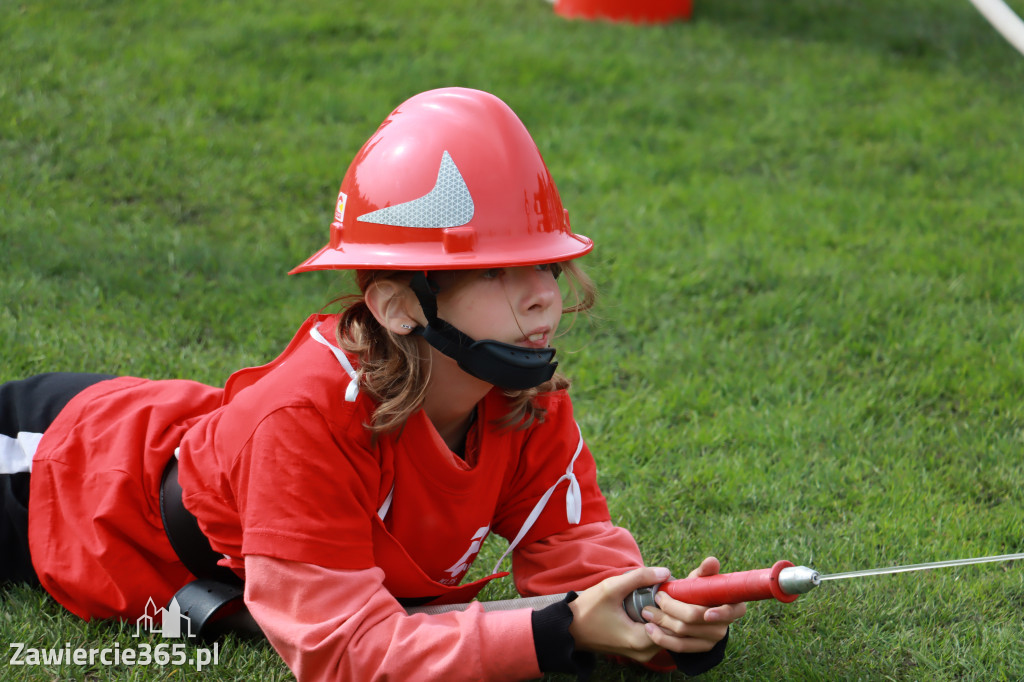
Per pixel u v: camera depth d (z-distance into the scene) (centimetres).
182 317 1220
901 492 932
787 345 1262
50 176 1597
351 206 584
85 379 787
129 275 1303
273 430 578
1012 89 2478
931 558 830
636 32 2659
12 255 1307
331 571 570
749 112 2245
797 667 686
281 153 1792
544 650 554
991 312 1350
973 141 2128
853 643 718
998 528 876
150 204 1562
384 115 2005
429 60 2283
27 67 1986
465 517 634
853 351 1255
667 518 893
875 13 3012
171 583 701
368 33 2417
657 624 572
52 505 721
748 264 1500
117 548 689
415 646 556
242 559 634
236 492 607
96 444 720
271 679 660
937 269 1498
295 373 593
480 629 560
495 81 2234
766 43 2692
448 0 2759
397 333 577
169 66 2088
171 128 1819
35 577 754
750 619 743
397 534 623
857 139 2127
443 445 603
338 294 618
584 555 664
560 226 591
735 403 1124
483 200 558
